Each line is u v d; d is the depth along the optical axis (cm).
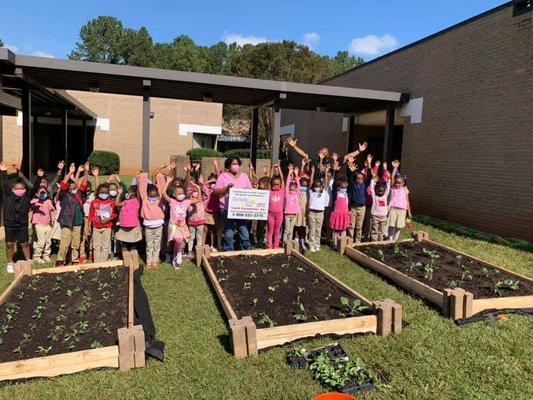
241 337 426
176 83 1090
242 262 719
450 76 1203
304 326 455
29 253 716
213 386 378
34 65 938
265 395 365
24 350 418
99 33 6162
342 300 507
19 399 359
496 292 584
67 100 1603
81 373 396
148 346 430
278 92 1152
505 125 1022
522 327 494
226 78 1082
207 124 2886
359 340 459
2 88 1148
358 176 883
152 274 679
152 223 702
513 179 996
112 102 2656
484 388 377
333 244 864
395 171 934
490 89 1067
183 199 724
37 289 582
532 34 952
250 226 962
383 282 654
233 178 784
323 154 949
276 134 1177
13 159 2378
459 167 1168
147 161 1052
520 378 392
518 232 980
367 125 1820
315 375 391
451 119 1199
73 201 715
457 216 1173
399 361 419
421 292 591
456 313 514
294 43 3844
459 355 431
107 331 454
